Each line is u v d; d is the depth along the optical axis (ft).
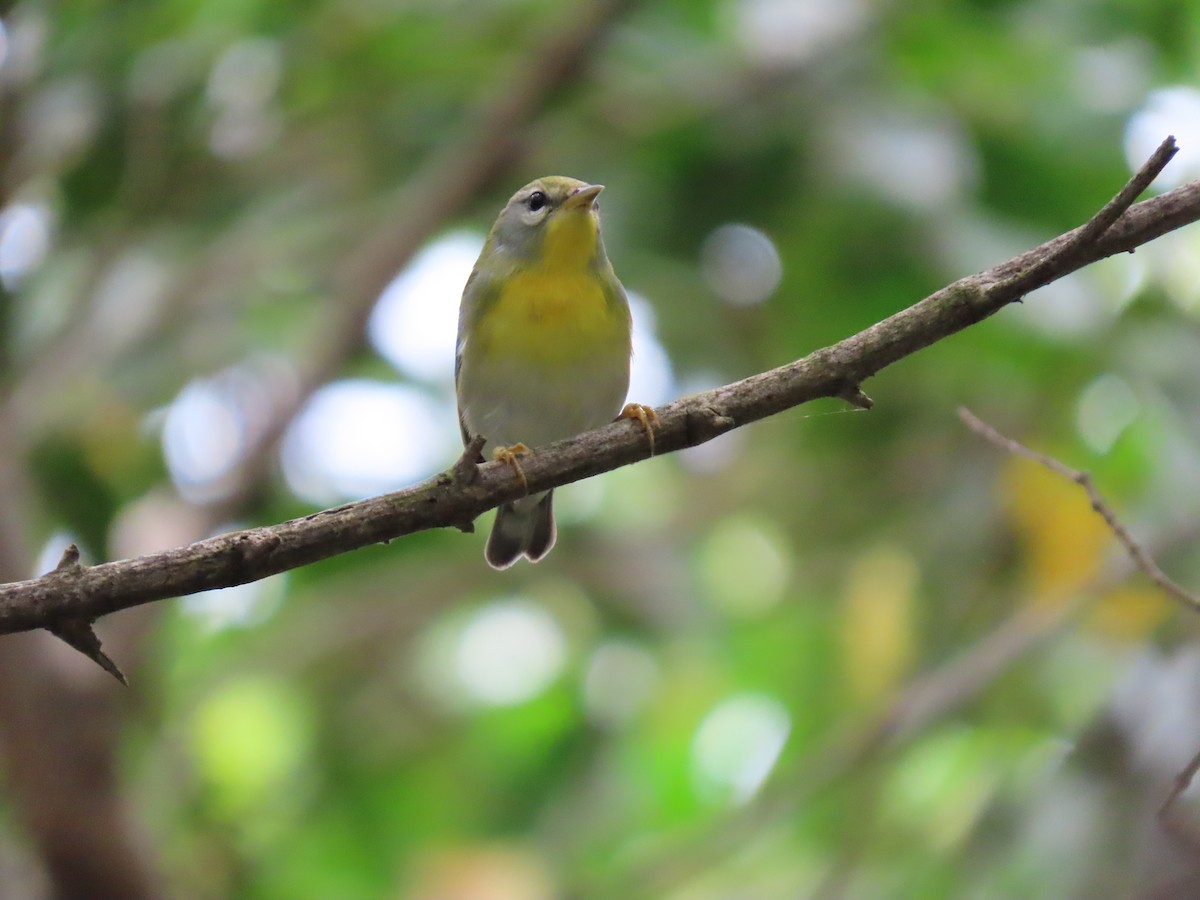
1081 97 37.19
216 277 40.98
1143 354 34.35
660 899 37.76
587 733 43.68
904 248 34.83
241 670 42.50
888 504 42.06
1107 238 18.12
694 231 38.14
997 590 37.68
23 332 36.27
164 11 39.09
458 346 29.60
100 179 37.63
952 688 34.37
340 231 41.32
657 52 40.14
